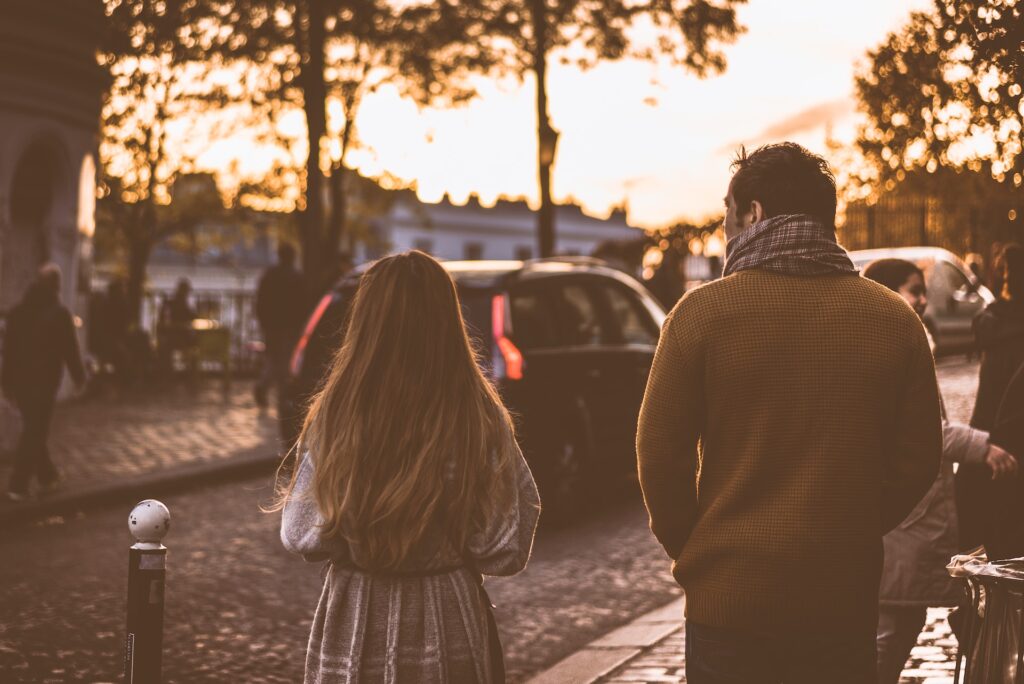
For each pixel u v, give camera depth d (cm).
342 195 2858
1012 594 319
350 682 282
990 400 582
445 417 284
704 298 300
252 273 6100
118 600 770
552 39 2278
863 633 293
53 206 1767
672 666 598
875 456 294
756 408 293
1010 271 584
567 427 997
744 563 290
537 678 598
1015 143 503
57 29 1711
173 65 2311
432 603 285
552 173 2244
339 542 286
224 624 718
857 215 2331
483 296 966
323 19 1811
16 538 963
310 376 1004
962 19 482
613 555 898
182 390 2120
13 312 1072
